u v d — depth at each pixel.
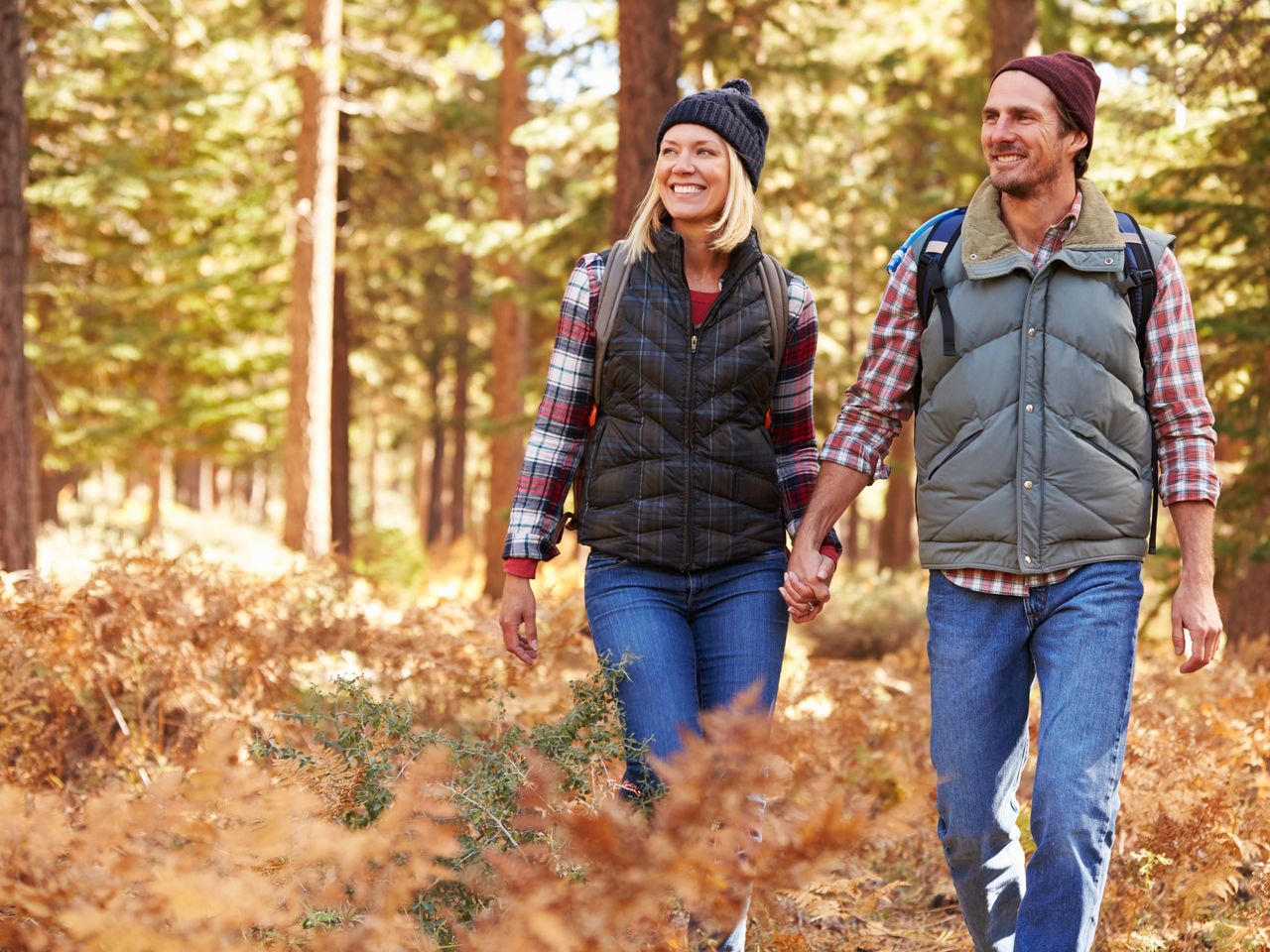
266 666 4.43
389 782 2.46
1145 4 12.19
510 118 19.16
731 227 3.11
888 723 5.18
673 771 1.64
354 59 17.84
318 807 2.18
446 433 40.34
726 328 3.12
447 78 17.89
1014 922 3.05
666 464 3.09
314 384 16.36
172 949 1.67
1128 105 9.98
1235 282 8.79
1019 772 3.04
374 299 24.80
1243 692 4.75
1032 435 2.90
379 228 21.77
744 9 13.66
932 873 4.21
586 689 2.93
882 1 16.44
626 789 2.87
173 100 18.73
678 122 3.15
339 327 21.67
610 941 1.61
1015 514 2.90
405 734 2.61
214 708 4.23
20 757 3.87
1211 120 9.57
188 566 4.84
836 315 19.02
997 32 11.51
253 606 4.78
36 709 3.95
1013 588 2.93
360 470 60.03
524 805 2.16
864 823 1.61
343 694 2.72
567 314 3.23
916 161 17.78
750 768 1.63
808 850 1.61
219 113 19.02
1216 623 2.85
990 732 2.96
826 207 16.64
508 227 14.09
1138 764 3.91
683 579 3.14
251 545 21.66
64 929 1.80
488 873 2.20
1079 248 2.93
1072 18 13.68
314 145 16.58
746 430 3.15
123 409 20.61
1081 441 2.89
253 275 20.69
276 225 20.27
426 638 4.70
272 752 2.49
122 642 4.40
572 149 15.79
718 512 3.11
